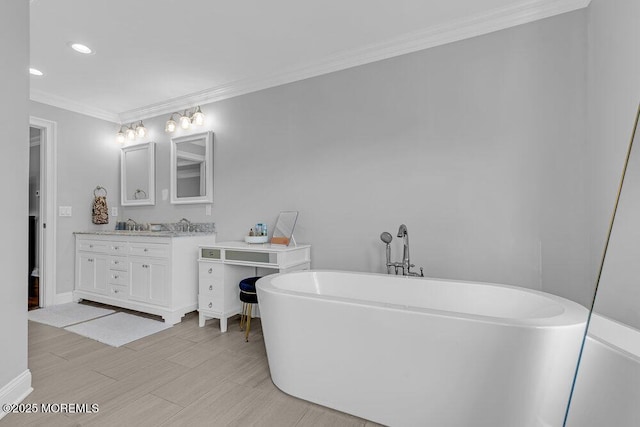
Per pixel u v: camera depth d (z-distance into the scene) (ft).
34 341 8.23
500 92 7.23
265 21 7.35
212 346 8.00
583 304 6.47
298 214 9.70
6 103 5.38
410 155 8.18
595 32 6.15
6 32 5.37
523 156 7.02
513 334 4.07
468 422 4.41
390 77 8.43
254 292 8.27
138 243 10.34
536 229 6.90
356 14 7.16
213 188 11.33
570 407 2.76
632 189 2.82
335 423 5.00
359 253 8.81
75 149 12.21
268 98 10.26
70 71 9.70
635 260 2.72
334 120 9.18
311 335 5.44
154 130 12.78
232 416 5.16
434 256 7.89
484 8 7.01
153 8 6.81
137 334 8.76
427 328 4.55
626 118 5.15
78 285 11.94
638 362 2.51
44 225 11.42
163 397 5.70
